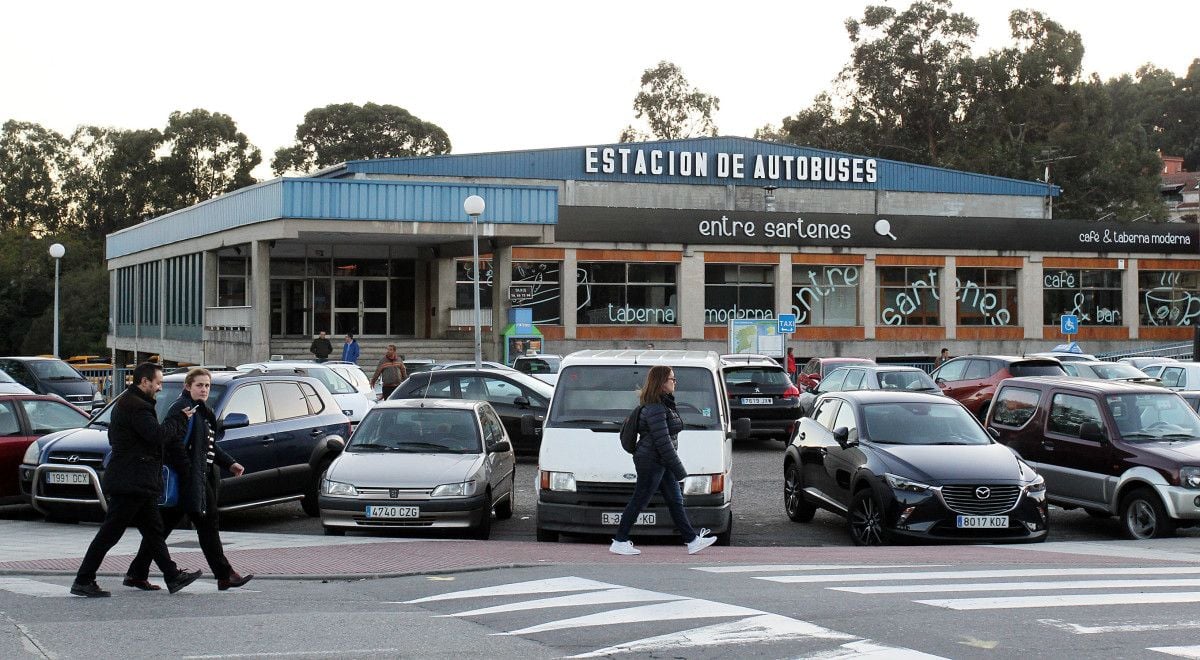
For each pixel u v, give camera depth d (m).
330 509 13.10
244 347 36.75
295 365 22.98
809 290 49.50
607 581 9.59
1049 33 79.25
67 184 95.06
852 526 13.35
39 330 77.38
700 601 8.40
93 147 97.69
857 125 79.69
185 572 9.09
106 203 92.50
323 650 6.91
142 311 52.69
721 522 12.50
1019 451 15.50
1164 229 53.81
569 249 45.78
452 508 13.04
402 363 25.94
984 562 11.23
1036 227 51.94
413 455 13.83
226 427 13.73
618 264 46.81
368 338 43.34
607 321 46.59
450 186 36.22
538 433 20.66
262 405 14.93
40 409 15.78
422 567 10.43
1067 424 14.84
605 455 12.59
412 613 8.14
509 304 39.72
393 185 35.50
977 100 79.69
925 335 50.62
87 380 30.97
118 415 8.80
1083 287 53.28
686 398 13.28
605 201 51.59
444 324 44.25
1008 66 78.75
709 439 12.84
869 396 14.57
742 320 37.00
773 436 24.47
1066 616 7.86
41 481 13.92
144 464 8.80
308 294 44.09
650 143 52.22
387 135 91.75
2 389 23.06
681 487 12.45
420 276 45.12
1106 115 81.19
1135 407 14.45
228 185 90.81
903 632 7.29
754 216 47.94
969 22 78.75
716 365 13.77
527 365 27.83
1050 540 13.85
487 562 10.73
